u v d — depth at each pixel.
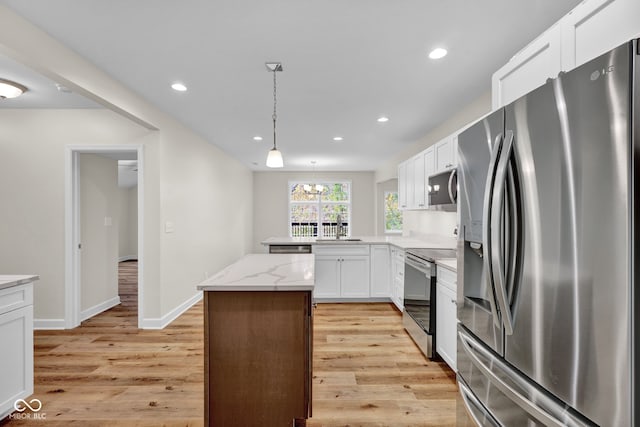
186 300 4.13
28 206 3.42
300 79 2.65
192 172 4.34
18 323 1.98
